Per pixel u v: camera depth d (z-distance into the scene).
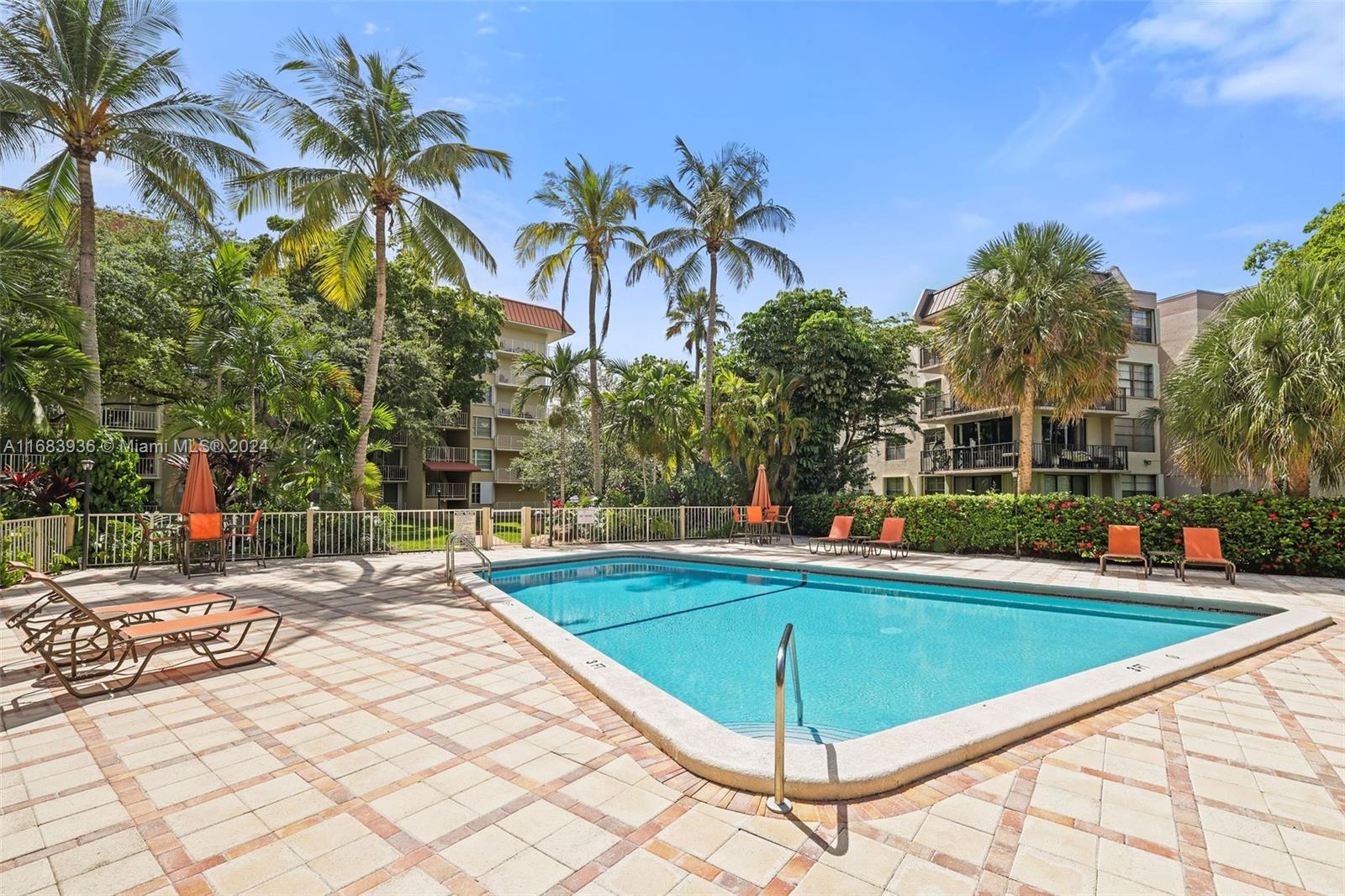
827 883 2.30
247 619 5.19
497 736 3.72
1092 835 2.66
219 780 3.14
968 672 6.08
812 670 6.14
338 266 15.79
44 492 10.13
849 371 21.53
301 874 2.35
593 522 15.75
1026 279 13.58
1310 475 11.11
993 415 27.25
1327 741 3.69
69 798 2.94
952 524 14.16
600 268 21.22
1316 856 2.49
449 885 2.29
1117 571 11.13
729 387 20.16
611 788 3.07
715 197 18.83
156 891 2.25
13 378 8.46
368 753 3.48
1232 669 5.21
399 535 13.96
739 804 2.92
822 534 18.17
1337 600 8.17
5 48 11.70
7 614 6.94
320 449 14.33
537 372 19.48
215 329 13.84
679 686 5.71
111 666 5.07
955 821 2.77
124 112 13.07
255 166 14.56
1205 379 11.02
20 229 8.82
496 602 7.50
